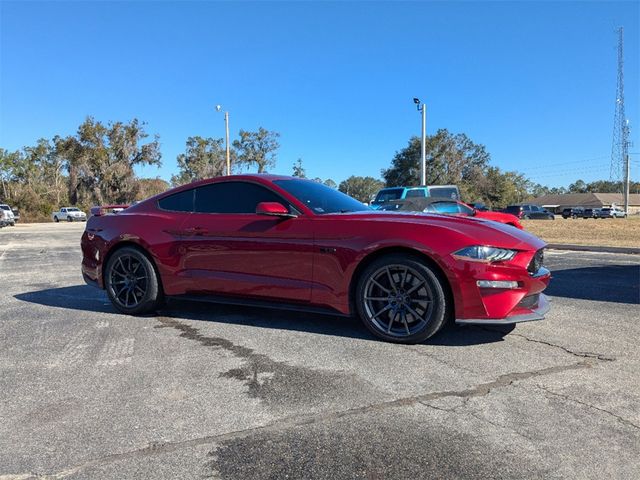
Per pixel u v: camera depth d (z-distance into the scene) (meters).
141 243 5.25
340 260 4.29
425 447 2.51
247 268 4.72
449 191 16.44
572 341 4.26
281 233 4.54
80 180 61.91
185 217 5.13
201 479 2.26
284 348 4.12
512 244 3.97
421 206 11.01
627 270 8.58
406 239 4.05
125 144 61.97
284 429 2.71
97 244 5.55
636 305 5.69
